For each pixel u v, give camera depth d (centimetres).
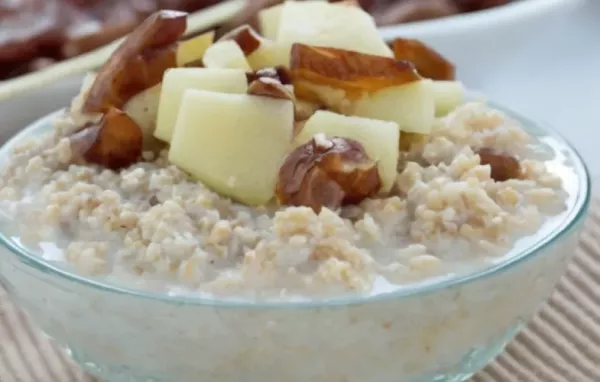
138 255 28
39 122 34
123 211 29
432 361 28
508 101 51
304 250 27
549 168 31
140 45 32
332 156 29
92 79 34
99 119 32
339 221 28
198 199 29
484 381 32
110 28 47
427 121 32
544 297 30
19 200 30
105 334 28
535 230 29
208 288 27
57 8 48
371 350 27
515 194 29
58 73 43
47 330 30
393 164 30
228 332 27
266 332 27
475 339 29
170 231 28
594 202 40
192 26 43
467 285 27
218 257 28
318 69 32
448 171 30
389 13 50
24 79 43
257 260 27
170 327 27
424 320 27
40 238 29
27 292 29
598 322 35
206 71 32
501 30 47
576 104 51
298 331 27
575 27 59
